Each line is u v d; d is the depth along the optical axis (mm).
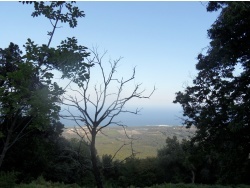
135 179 37312
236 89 19531
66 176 27125
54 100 5914
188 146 22891
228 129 19359
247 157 20141
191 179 42062
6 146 5840
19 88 5422
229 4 15883
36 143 27594
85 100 6566
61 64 6105
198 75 21828
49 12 6469
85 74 6387
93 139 6738
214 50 18641
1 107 5625
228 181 21734
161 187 22609
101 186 6738
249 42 16719
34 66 5637
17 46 20094
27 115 5738
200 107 22078
